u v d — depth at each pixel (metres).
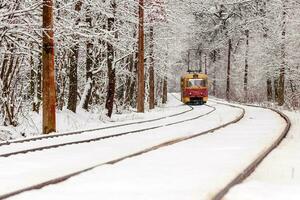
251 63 52.53
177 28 43.06
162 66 44.03
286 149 10.42
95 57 27.08
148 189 6.07
